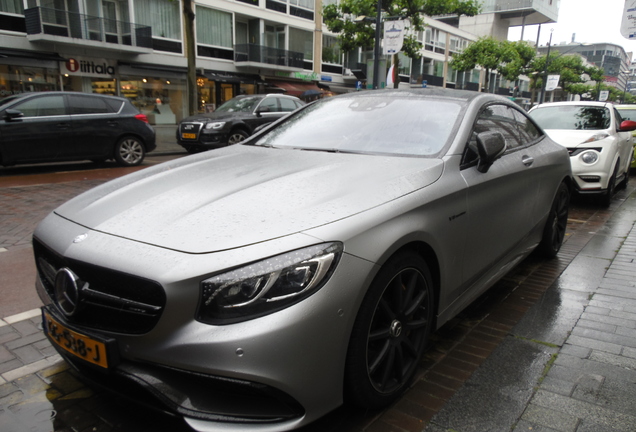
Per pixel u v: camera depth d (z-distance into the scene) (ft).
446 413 6.80
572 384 7.55
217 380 5.17
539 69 148.87
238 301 5.20
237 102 43.52
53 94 30.12
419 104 9.93
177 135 40.65
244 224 5.80
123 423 6.58
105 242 5.90
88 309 5.86
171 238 5.69
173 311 5.21
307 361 5.36
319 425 6.50
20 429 6.46
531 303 10.89
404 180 7.21
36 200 21.31
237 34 92.22
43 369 7.96
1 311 10.11
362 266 5.80
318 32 104.58
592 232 17.57
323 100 11.70
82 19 66.80
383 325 6.64
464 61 126.52
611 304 10.81
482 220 8.71
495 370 7.98
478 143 8.41
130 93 76.02
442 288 7.70
